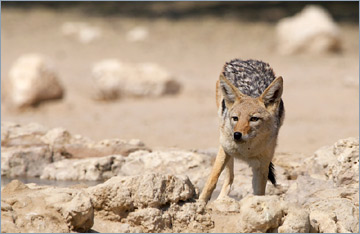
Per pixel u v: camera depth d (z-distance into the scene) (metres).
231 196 12.16
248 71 11.21
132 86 26.12
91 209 8.31
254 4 56.75
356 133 18.19
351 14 51.16
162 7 57.31
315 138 17.44
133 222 8.75
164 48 40.94
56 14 53.88
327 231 8.80
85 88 28.62
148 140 17.28
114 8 57.12
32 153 14.28
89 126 19.84
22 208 8.42
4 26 47.50
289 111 22.33
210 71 33.41
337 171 11.30
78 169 13.73
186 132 18.61
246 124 9.79
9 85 24.28
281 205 8.61
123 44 42.47
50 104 24.42
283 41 39.22
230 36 44.62
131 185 8.96
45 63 25.11
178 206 9.05
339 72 31.75
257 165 10.38
